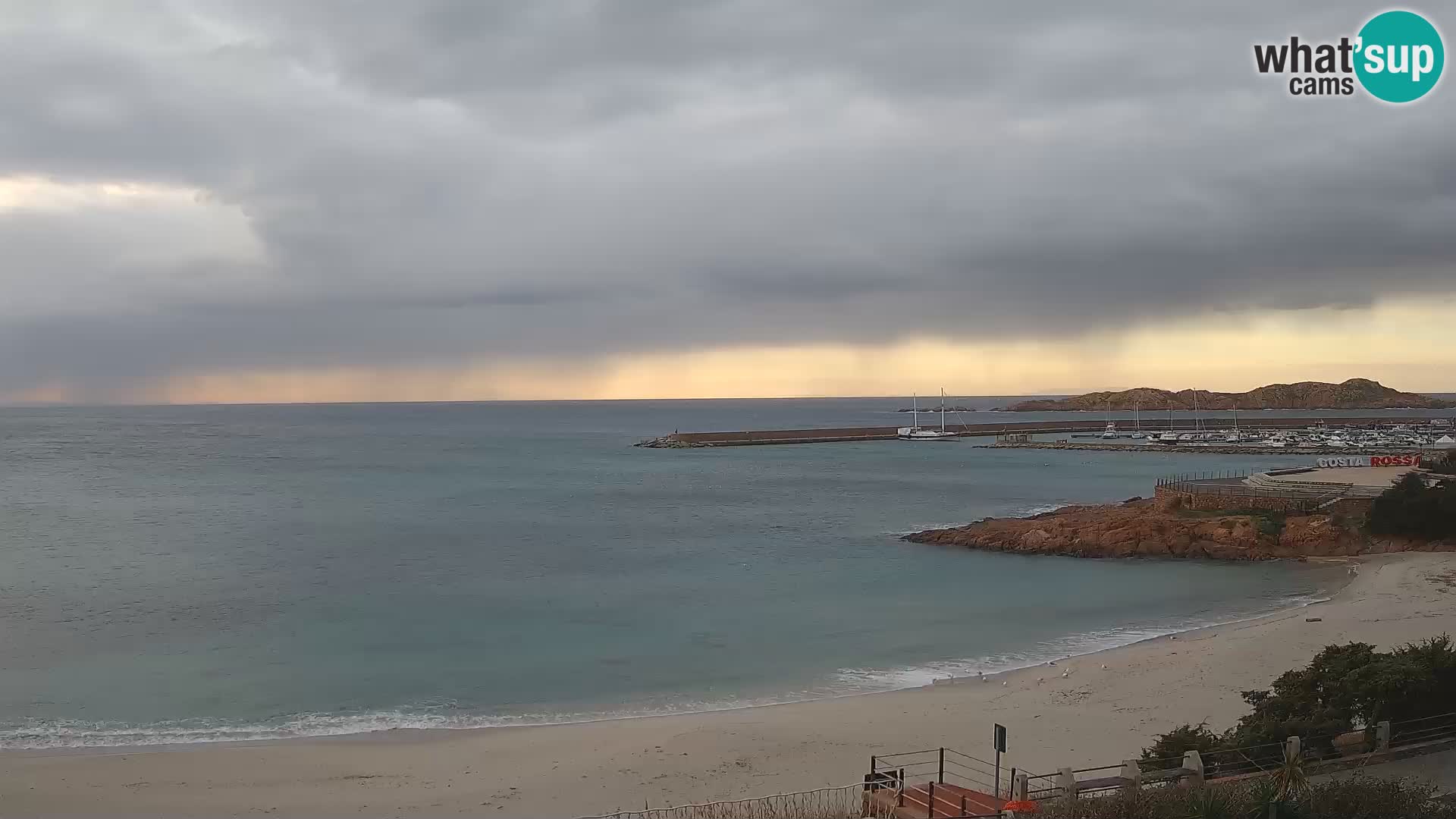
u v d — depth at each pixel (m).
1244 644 38.41
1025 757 26.81
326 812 24.22
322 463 161.00
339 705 34.28
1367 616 42.16
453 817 23.75
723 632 45.50
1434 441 167.62
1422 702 23.23
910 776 25.16
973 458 170.88
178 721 32.41
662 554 69.50
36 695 35.44
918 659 40.25
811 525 85.62
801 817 22.16
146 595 54.47
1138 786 19.53
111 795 25.39
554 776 26.61
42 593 54.78
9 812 24.12
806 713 32.06
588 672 38.62
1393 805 17.16
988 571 62.41
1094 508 84.88
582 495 111.50
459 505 101.25
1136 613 49.09
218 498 107.06
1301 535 64.75
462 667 39.41
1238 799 17.45
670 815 23.27
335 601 52.84
